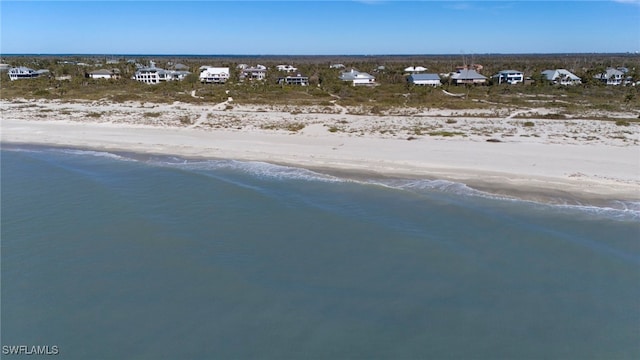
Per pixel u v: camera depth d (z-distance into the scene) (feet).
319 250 68.90
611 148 123.13
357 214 82.33
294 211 83.71
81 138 149.69
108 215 81.61
